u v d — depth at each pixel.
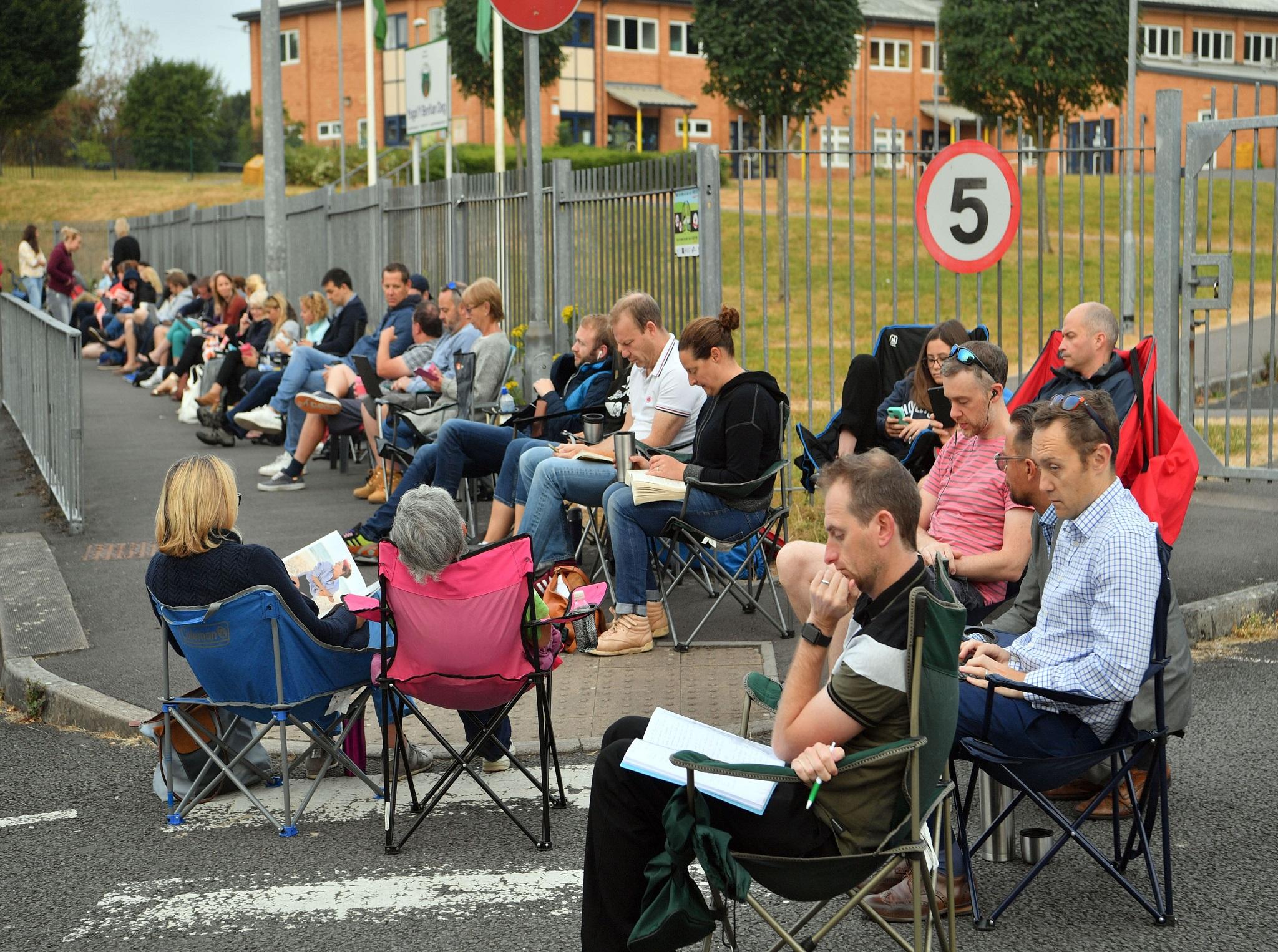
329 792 6.07
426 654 5.33
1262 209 32.38
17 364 15.99
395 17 60.84
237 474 13.52
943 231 9.96
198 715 5.91
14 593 9.26
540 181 12.77
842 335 23.83
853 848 3.79
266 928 4.67
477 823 5.63
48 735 7.10
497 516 9.08
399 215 19.28
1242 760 5.98
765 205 10.67
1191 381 11.40
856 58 29.70
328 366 13.52
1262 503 10.95
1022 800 5.17
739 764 3.67
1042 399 7.08
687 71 62.91
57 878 5.15
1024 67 30.77
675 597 8.98
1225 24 64.50
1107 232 32.59
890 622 3.76
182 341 20.55
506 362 11.09
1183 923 4.51
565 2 12.29
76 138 66.38
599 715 6.78
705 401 8.44
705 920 3.82
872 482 3.80
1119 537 4.59
